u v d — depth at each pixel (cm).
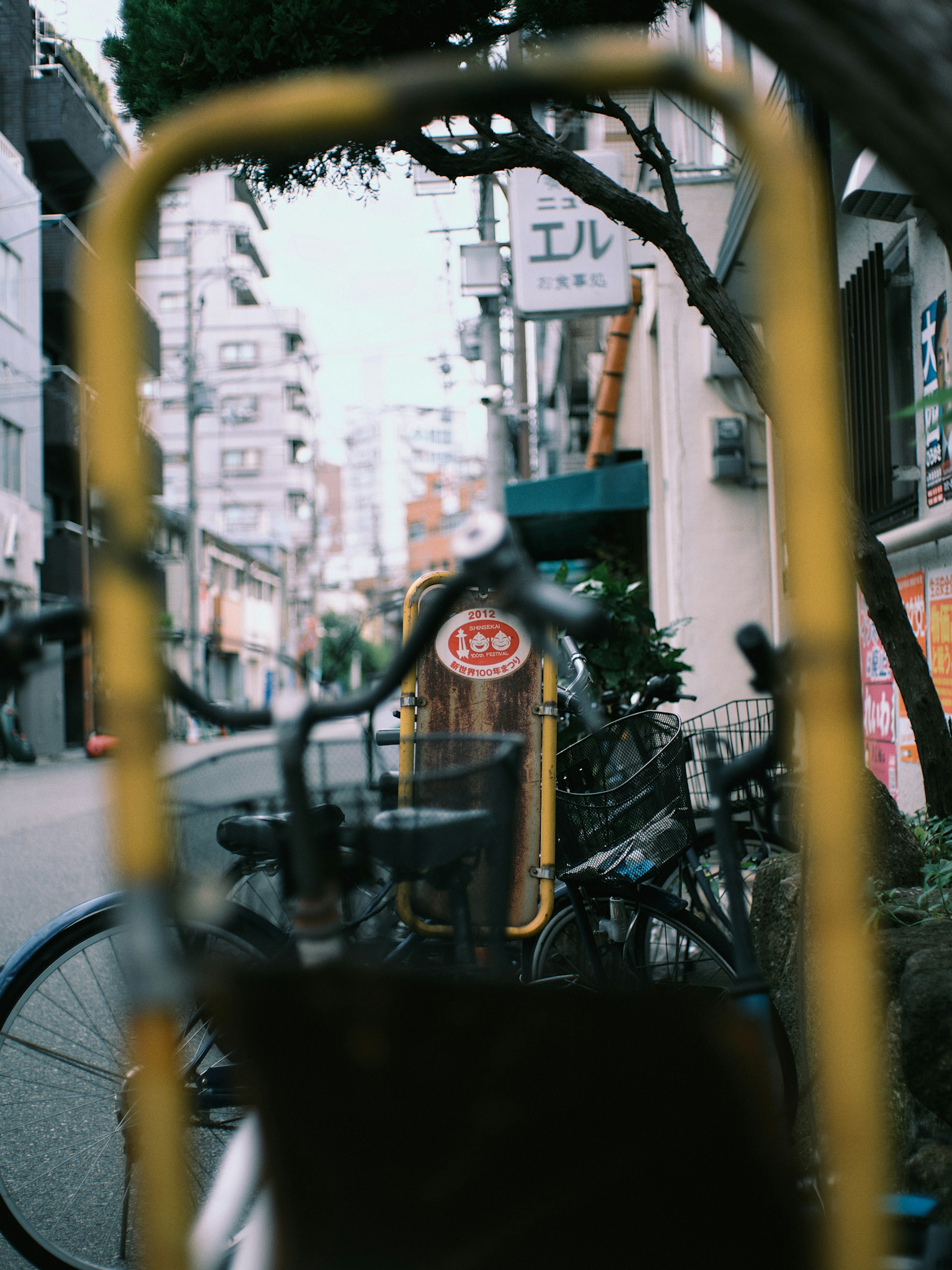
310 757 166
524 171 887
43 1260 230
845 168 506
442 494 7569
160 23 361
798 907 223
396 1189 126
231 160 377
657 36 395
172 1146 113
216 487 5291
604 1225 124
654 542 1042
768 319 107
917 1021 204
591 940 276
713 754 154
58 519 2897
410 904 189
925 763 333
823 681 104
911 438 546
